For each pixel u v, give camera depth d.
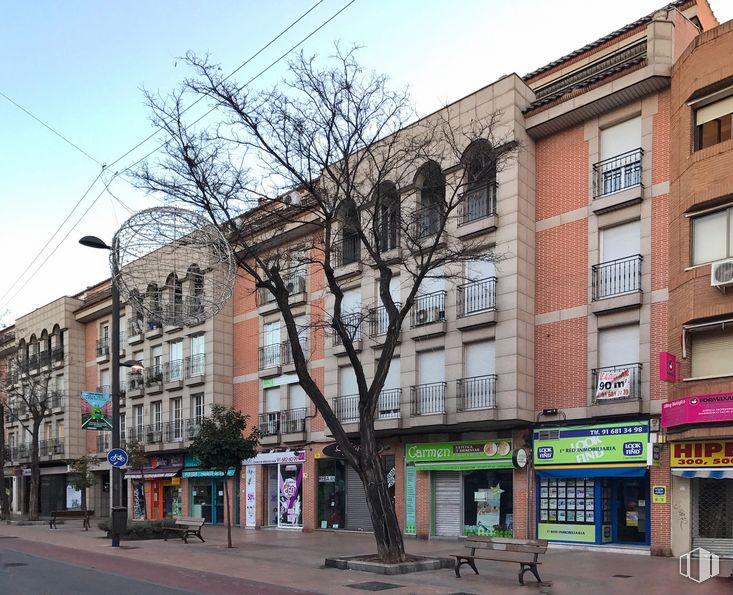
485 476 20.59
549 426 18.88
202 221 12.27
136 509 35.34
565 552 17.17
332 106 15.61
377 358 23.42
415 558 14.44
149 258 12.49
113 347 20.16
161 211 12.06
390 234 22.81
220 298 12.62
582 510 18.12
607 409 17.55
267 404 28.81
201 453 19.30
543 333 19.52
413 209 20.17
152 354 34.94
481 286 20.33
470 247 18.62
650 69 17.73
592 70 19.98
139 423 35.56
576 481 18.36
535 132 20.19
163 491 33.56
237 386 30.36
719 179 15.92
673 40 17.94
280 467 27.23
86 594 10.88
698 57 16.59
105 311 39.03
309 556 16.67
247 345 30.14
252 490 28.34
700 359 16.16
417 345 22.05
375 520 14.25
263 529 27.02
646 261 17.66
